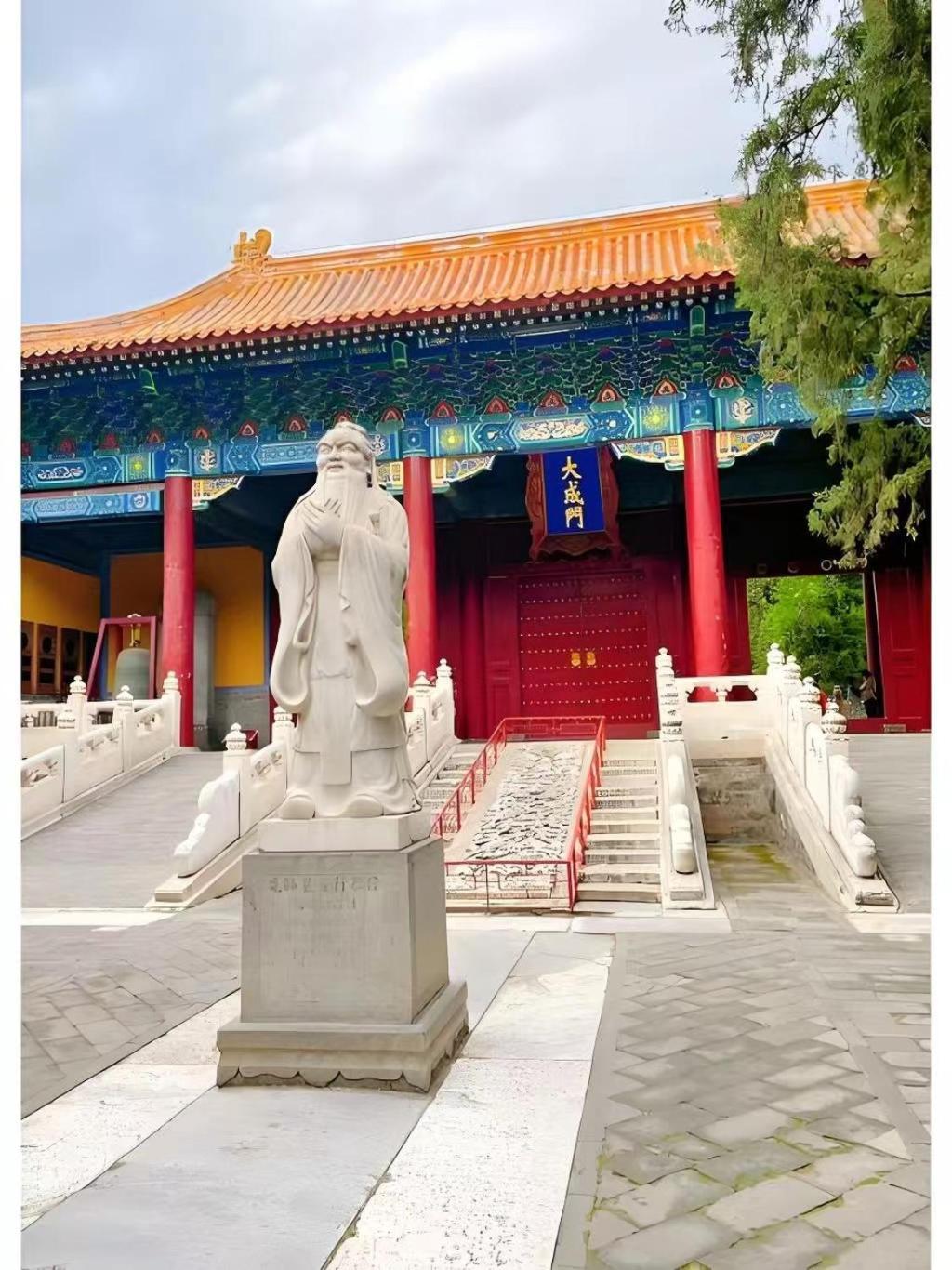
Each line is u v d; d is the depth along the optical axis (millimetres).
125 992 8586
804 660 47531
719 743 18453
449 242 30797
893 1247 3967
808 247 12688
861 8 10688
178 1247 4086
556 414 24125
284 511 32500
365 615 6750
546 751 19531
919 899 11617
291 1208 4395
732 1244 4016
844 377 12672
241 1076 6035
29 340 29094
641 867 13258
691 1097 5621
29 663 30578
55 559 32062
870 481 13383
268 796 16188
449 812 16391
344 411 25047
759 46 11539
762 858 15945
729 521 30219
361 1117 5461
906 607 28734
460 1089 5875
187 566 25422
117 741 20828
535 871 13531
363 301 27875
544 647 30953
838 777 13227
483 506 31375
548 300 21328
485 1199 4441
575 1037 6867
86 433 26250
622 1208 4332
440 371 24125
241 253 31672
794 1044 6508
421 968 6305
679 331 22828
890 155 10609
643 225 29516
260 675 32312
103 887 14227
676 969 8852
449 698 21172
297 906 6250
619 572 30812
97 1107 5746
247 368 24609
